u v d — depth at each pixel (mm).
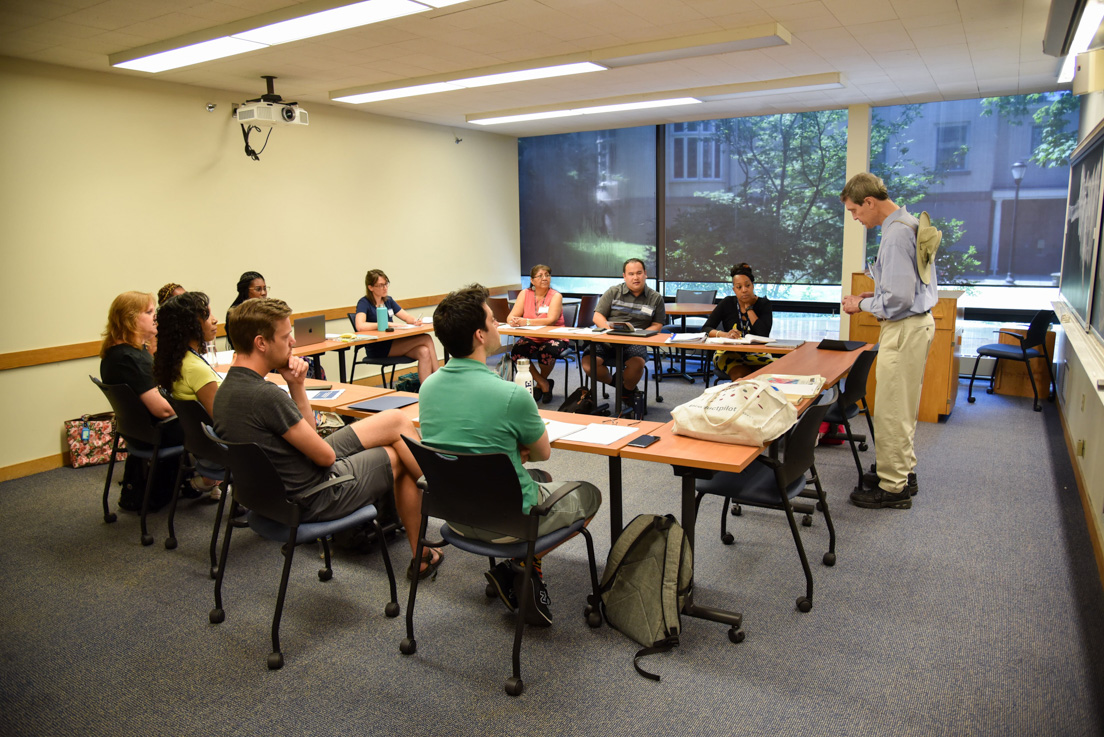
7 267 4469
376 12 3600
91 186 4852
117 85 4953
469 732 2059
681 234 8094
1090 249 3994
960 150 6633
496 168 8602
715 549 3248
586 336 5254
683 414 2625
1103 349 3277
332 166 6590
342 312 6816
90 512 3924
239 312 2516
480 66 5008
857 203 3594
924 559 3117
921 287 3516
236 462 2475
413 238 7543
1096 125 3885
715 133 7695
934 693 2191
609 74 5250
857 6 3760
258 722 2129
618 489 2695
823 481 4141
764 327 5152
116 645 2568
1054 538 3303
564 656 2430
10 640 2611
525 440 2332
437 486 2328
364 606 2807
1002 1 3658
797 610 2701
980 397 6168
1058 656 2373
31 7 3471
